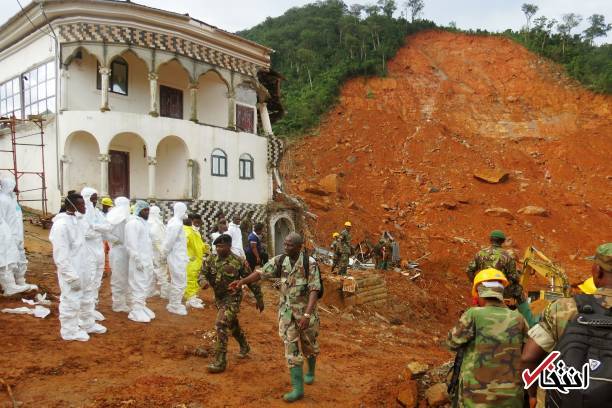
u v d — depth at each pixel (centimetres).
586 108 5028
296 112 5028
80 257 763
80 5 1898
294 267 623
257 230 1525
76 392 582
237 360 759
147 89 2241
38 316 838
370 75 5566
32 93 2144
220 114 2512
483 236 3388
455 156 4425
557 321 346
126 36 1962
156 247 1080
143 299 896
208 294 1259
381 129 4800
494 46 6072
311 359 675
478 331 421
